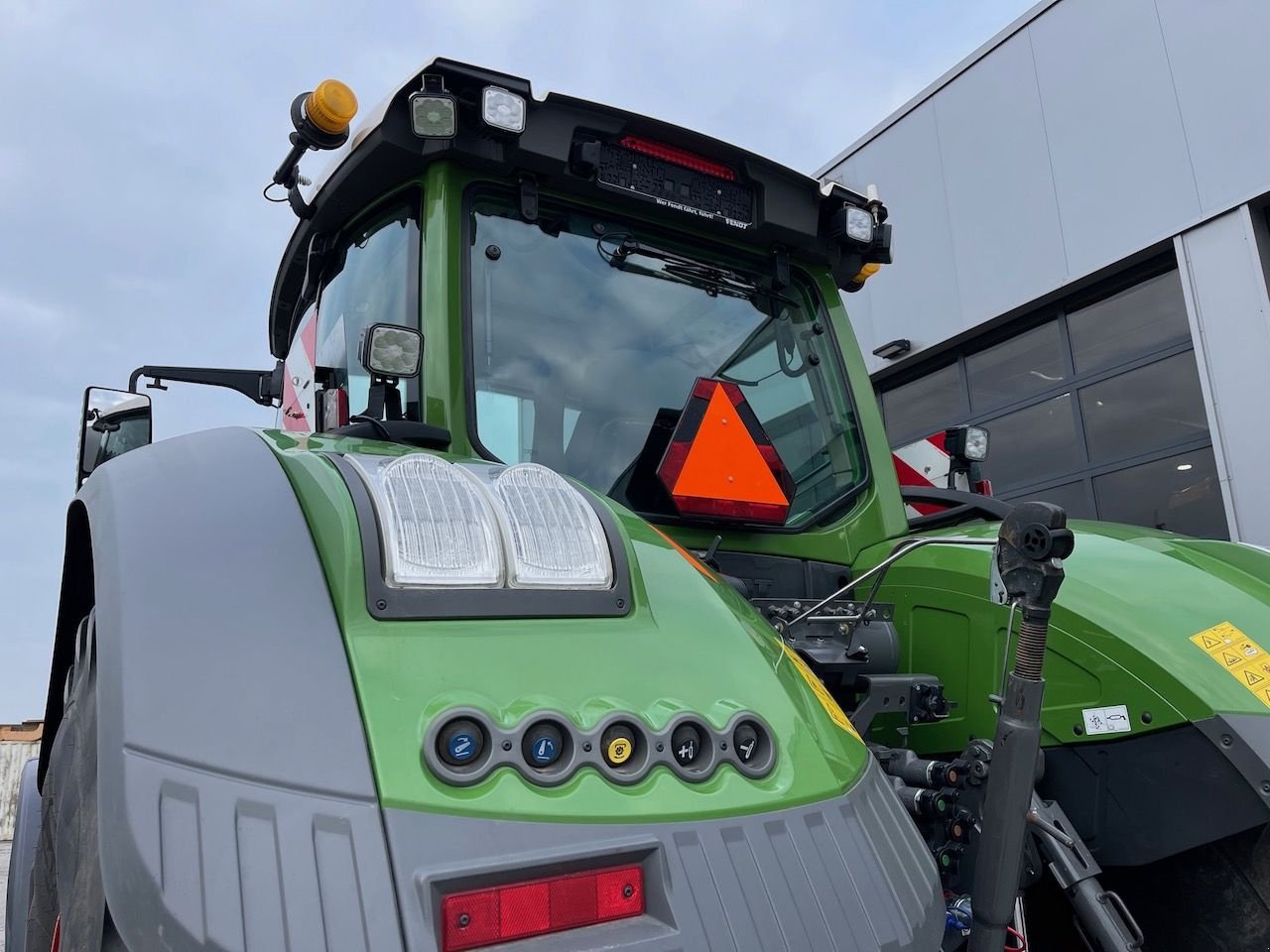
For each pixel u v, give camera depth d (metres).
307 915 0.74
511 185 2.04
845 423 2.48
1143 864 1.67
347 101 1.92
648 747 0.96
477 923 0.79
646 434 2.08
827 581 2.25
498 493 1.14
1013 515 1.26
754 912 0.89
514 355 1.94
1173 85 6.73
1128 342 7.18
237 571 0.98
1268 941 1.55
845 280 2.69
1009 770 1.19
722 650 1.16
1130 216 6.97
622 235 2.22
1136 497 7.04
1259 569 1.96
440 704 0.90
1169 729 1.65
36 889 1.52
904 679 1.77
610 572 1.15
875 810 1.10
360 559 0.99
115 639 0.92
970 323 8.15
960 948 1.58
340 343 2.23
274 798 0.80
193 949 0.72
